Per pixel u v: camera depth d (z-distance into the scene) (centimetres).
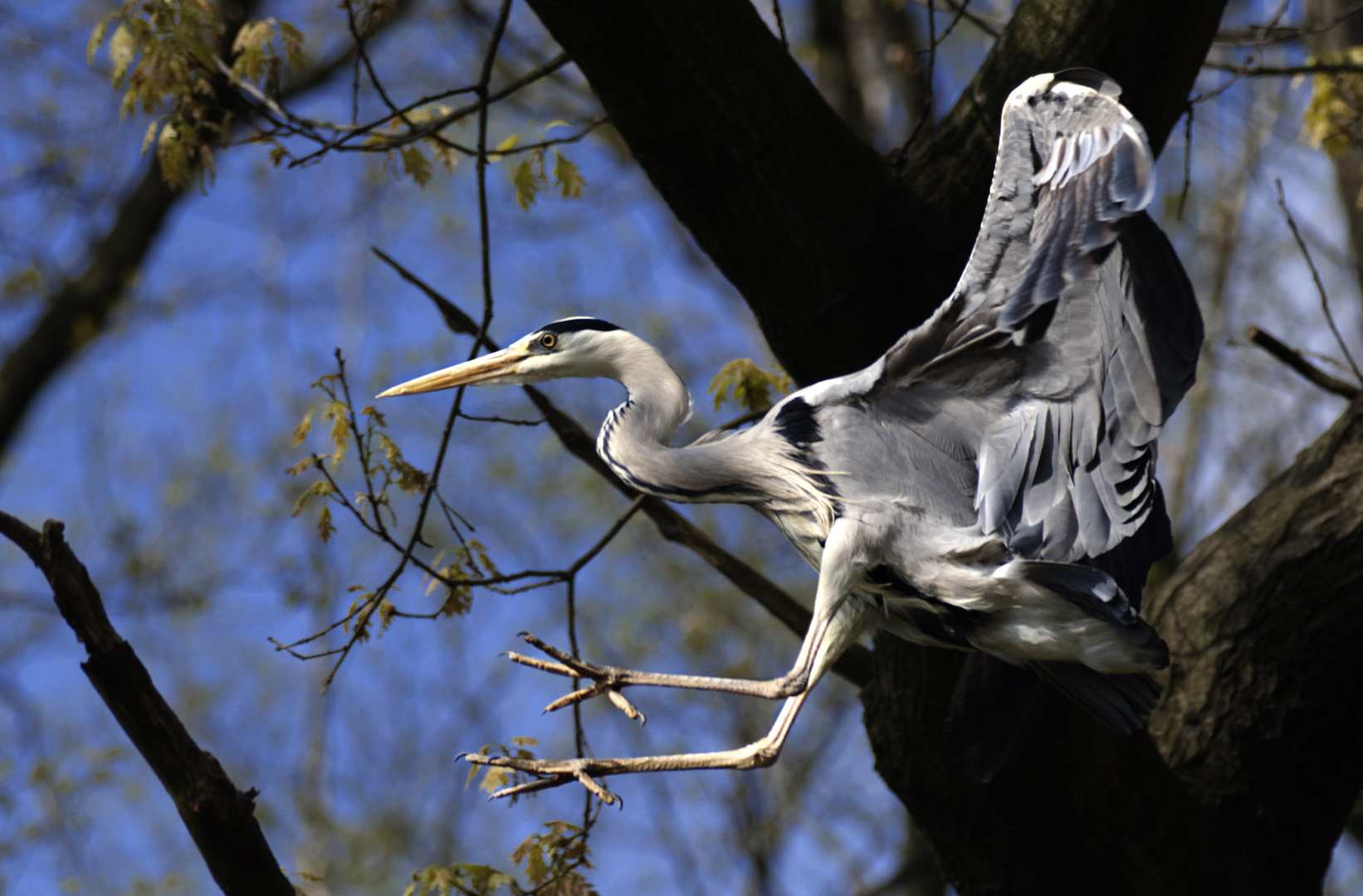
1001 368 624
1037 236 570
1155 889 816
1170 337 585
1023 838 816
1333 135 1037
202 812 594
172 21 775
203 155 797
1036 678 724
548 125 864
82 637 594
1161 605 912
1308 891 867
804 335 799
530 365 748
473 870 709
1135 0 754
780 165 754
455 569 777
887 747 840
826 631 633
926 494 643
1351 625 836
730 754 603
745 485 682
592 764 582
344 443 736
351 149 791
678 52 715
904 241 782
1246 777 849
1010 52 787
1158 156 798
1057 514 618
